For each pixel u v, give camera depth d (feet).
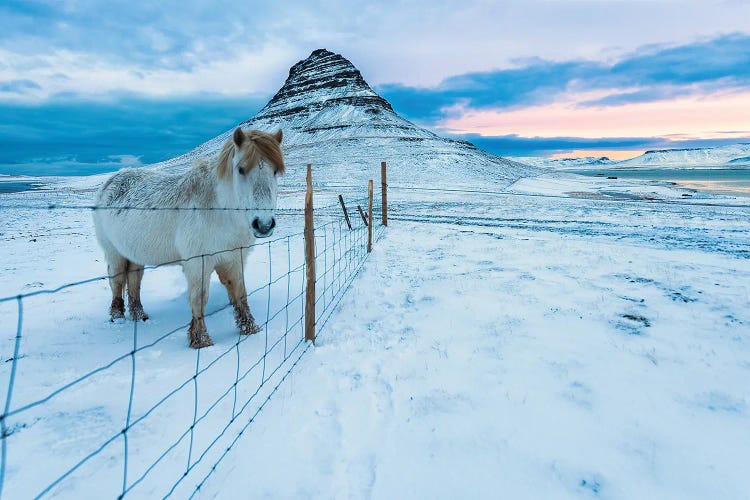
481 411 9.69
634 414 9.41
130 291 15.87
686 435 8.64
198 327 13.21
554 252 28.22
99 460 7.80
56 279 22.70
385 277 22.45
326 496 7.20
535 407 9.78
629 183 173.06
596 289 19.10
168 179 14.26
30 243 35.35
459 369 11.78
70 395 10.07
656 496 7.10
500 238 35.27
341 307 17.58
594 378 11.04
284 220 51.57
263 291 20.07
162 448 8.28
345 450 8.40
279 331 14.85
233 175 12.30
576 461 7.97
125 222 14.02
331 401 10.21
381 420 9.43
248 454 8.22
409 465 7.95
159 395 10.21
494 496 7.17
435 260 26.63
